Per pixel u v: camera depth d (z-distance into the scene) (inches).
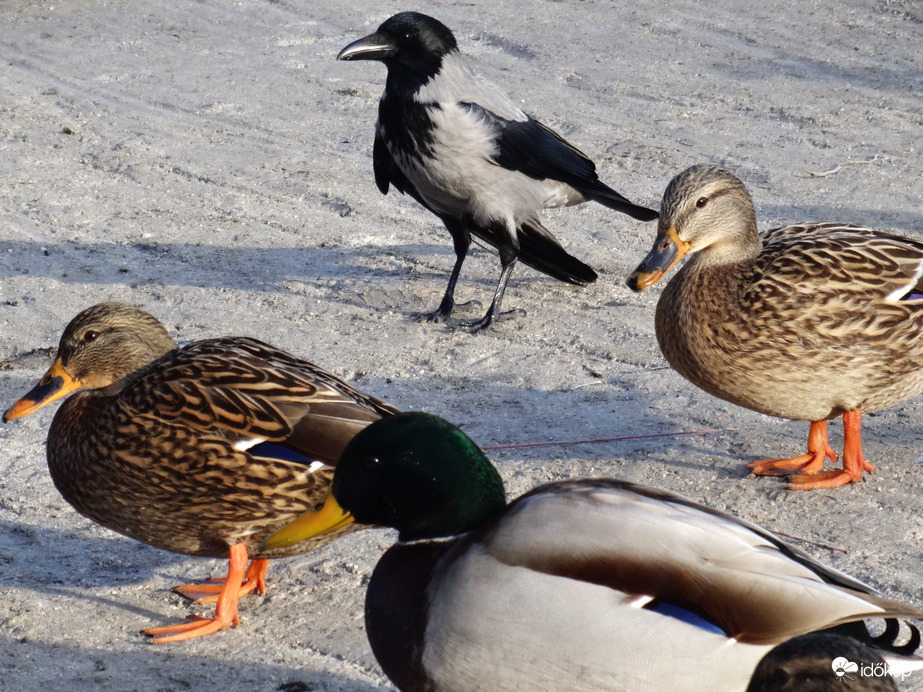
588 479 248.4
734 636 223.0
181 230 594.9
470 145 489.4
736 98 741.3
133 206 620.4
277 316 508.1
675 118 716.7
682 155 664.4
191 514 305.6
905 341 360.8
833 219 578.2
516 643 230.7
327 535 311.0
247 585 328.8
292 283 540.4
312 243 584.1
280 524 307.9
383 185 539.8
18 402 316.5
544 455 398.6
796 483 374.0
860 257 364.2
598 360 468.1
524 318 507.8
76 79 804.6
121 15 940.0
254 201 628.1
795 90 748.0
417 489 250.4
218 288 534.3
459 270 514.9
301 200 630.5
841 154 656.4
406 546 254.2
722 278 370.9
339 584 332.2
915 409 426.0
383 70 825.5
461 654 235.9
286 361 322.0
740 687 226.4
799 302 357.1
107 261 560.1
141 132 717.3
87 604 323.9
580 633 226.7
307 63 834.8
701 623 223.8
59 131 716.7
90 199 627.8
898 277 363.3
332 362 468.8
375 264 562.9
